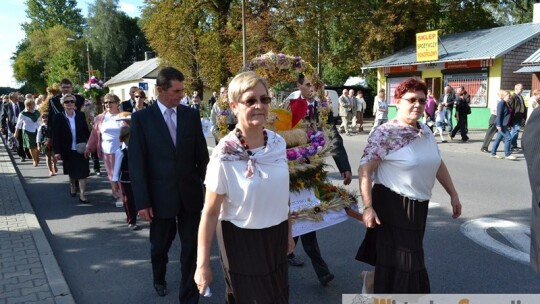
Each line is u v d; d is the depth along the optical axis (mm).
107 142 7238
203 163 3873
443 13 27625
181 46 29641
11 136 14547
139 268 4809
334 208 3842
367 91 30312
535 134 2443
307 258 4961
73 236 5953
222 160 2338
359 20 26766
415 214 3068
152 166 3719
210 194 2369
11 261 4707
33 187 9094
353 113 19859
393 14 25516
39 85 78625
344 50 28688
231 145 2361
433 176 3104
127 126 6055
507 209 6656
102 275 4637
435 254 4902
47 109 10555
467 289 4035
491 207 6785
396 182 3068
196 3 28688
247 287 2426
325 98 4258
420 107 3039
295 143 3818
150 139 3707
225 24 29719
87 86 10172
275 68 4203
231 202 2387
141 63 59625
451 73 21422
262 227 2420
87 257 5172
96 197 8172
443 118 15297
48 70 71125
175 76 3705
